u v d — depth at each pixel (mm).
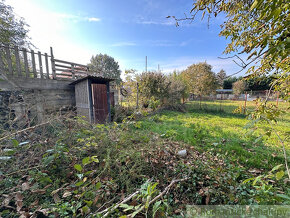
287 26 799
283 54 855
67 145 2291
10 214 1261
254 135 3820
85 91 4648
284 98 1642
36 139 2160
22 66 4543
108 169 1899
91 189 1572
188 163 2182
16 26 5934
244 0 1403
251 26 1446
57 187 1605
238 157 2666
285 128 4602
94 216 1231
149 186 1115
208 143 3311
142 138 2729
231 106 10336
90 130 2699
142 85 8406
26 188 1397
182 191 1740
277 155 2707
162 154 2311
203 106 10266
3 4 5363
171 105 9352
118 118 5676
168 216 1360
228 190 1655
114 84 9336
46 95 4535
